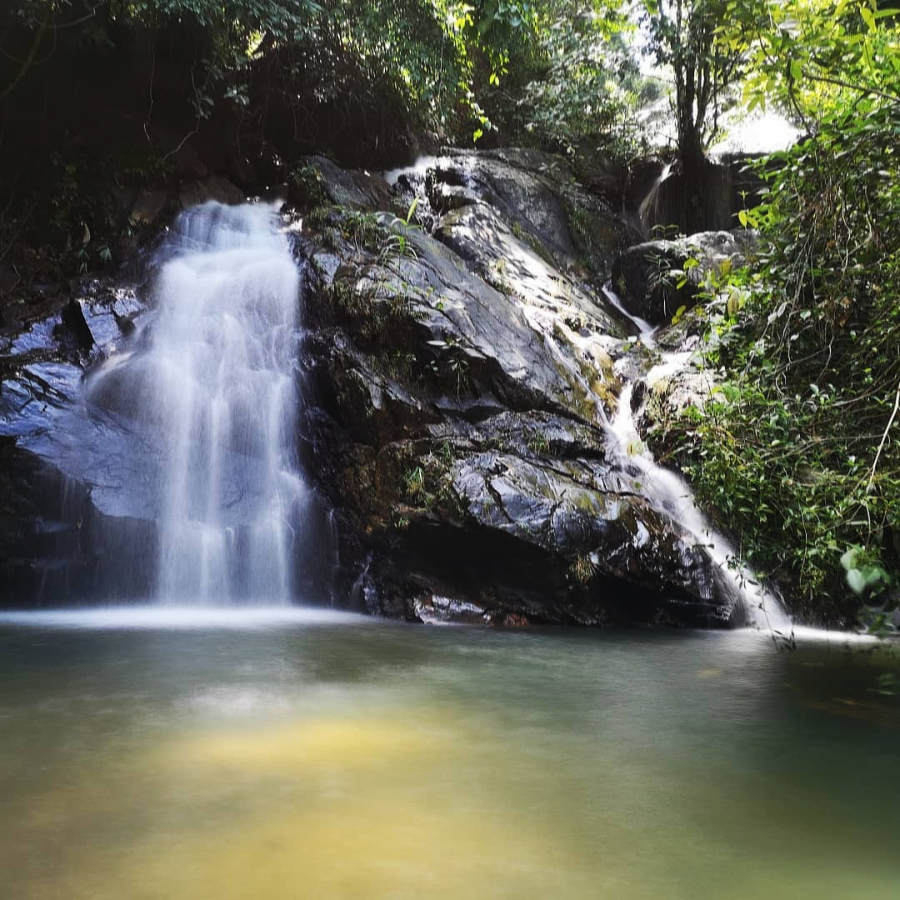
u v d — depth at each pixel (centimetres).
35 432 720
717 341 599
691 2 1204
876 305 491
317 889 192
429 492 695
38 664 459
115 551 717
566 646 563
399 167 1330
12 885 192
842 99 490
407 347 785
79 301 848
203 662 472
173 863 205
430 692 409
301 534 774
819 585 584
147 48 1088
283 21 1089
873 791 269
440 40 1193
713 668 486
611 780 277
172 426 785
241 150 1238
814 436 480
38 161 1030
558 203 1303
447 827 232
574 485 721
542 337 879
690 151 1374
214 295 898
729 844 224
